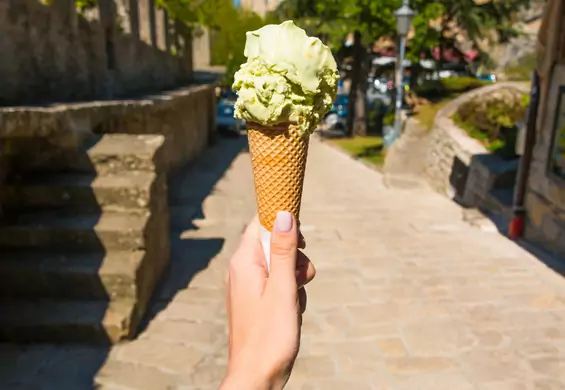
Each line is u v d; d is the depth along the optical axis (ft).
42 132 16.12
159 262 20.10
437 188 43.65
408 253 25.32
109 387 13.79
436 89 61.31
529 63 80.07
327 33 71.92
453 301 19.69
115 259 16.78
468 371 15.26
